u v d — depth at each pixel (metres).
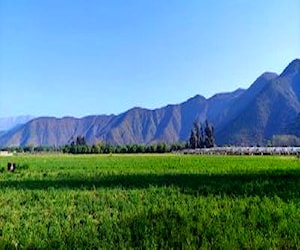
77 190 29.45
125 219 18.38
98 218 20.02
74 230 16.70
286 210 19.38
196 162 67.44
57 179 38.31
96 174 43.78
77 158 95.12
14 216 20.58
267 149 116.69
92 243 14.73
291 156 97.62
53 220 19.05
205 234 15.33
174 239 14.79
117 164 63.81
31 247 14.66
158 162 69.12
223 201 22.23
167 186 30.72
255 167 52.28
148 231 15.83
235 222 17.11
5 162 74.12
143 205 22.39
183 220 17.45
